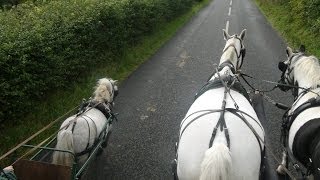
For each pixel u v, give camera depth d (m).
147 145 7.71
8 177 4.75
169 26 20.41
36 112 7.88
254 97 6.56
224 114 4.14
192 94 10.48
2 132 6.98
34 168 4.94
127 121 8.73
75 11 10.17
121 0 13.38
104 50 11.48
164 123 8.68
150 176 6.68
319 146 4.17
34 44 7.69
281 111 9.09
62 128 5.57
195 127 4.07
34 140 7.29
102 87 6.84
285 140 5.50
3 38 7.30
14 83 6.98
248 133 3.96
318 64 5.58
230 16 27.17
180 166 3.94
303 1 18.75
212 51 15.63
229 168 3.38
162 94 10.43
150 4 16.28
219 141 3.74
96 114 6.29
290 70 6.10
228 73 5.26
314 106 4.94
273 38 18.22
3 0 16.33
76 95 9.22
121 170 6.85
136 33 14.34
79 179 5.65
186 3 26.61
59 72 8.51
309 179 4.58
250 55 14.72
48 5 10.89
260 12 29.81
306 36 16.34
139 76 11.90
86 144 5.66
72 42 9.26
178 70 12.73
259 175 4.04
